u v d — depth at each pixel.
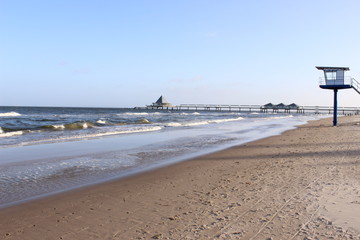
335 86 27.56
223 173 8.08
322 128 25.34
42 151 12.27
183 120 41.22
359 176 7.11
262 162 9.57
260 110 147.00
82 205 5.54
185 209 5.10
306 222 4.29
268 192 5.91
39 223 4.63
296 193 5.75
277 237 3.84
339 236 3.81
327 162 9.07
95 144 14.62
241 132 22.38
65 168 9.07
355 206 4.88
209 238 3.88
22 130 21.20
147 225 4.42
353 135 17.64
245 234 3.96
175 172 8.46
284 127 28.58
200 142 15.83
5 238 4.07
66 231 4.29
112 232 4.20
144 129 23.52
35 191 6.56
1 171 8.55
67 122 31.20
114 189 6.69
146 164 9.77
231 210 4.92
